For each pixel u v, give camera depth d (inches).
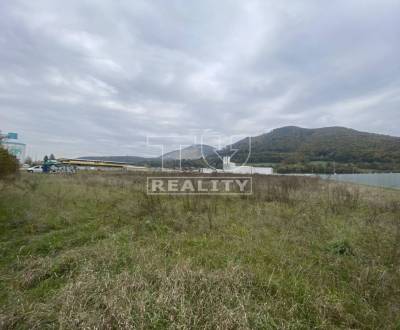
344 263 140.7
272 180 492.7
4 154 347.3
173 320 89.4
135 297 99.9
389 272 130.2
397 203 280.2
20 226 209.2
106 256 137.6
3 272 130.3
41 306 97.2
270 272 129.3
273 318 93.4
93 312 90.8
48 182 553.3
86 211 269.1
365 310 101.6
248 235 182.4
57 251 160.1
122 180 556.1
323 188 424.8
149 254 143.0
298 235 184.4
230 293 104.1
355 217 228.4
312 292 110.5
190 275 113.6
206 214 242.2
